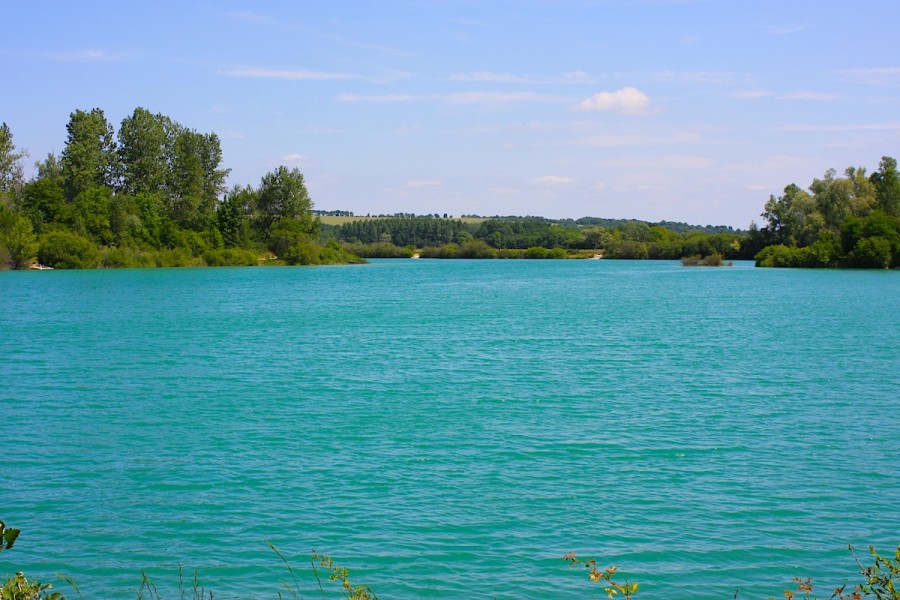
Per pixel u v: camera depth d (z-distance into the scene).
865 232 152.75
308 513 20.86
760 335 57.09
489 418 30.91
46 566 17.95
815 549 18.50
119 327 63.22
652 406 32.97
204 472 24.33
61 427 30.03
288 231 177.12
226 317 71.25
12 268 134.25
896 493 22.08
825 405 33.00
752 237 199.75
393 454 26.05
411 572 17.42
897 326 62.19
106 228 145.75
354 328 62.56
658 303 85.81
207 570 17.67
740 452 26.05
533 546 18.70
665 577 17.14
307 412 32.22
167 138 167.12
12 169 145.50
